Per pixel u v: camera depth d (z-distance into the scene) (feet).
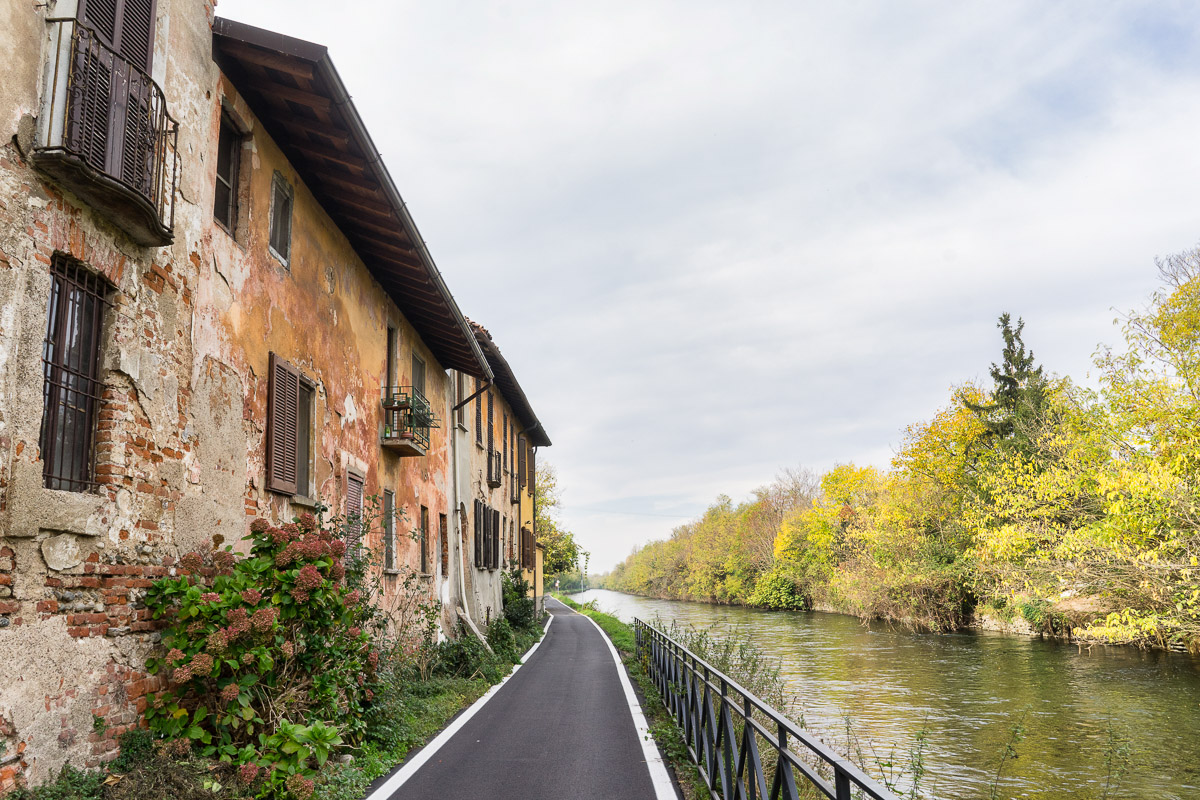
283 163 30.94
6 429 15.19
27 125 16.22
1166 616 61.41
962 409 117.80
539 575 136.36
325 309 35.37
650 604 255.09
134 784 16.71
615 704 37.29
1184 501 56.49
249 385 26.86
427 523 53.78
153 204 19.01
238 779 18.75
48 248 16.66
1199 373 58.59
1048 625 84.94
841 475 166.81
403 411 45.42
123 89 18.61
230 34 25.04
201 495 22.90
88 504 17.30
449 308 46.44
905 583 108.68
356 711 25.66
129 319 19.60
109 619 17.95
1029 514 73.15
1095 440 70.44
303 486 32.76
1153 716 46.88
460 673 44.27
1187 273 67.51
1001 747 41.04
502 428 89.15
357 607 25.93
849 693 57.93
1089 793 33.65
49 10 17.04
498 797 21.02
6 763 14.57
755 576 212.84
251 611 20.56
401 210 34.55
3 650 14.69
